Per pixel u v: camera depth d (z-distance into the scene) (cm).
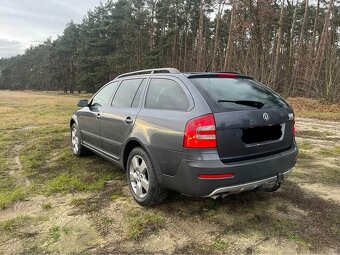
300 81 2808
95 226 352
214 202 407
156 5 4875
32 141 822
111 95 510
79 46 6075
